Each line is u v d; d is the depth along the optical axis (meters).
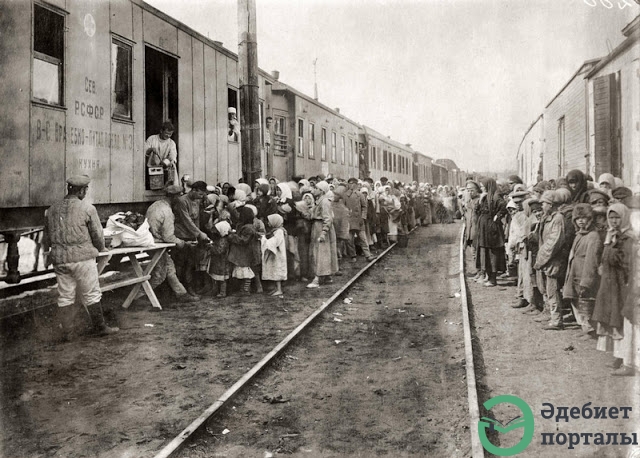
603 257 4.61
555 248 5.77
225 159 10.81
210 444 3.61
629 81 5.56
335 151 22.25
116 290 7.92
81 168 6.50
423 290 8.85
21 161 5.54
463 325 6.21
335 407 4.20
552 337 5.68
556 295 5.94
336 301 7.84
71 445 3.53
